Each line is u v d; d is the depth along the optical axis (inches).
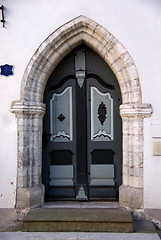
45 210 163.5
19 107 167.6
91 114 184.9
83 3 167.9
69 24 167.8
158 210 163.5
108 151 184.5
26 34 170.2
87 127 185.0
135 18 166.6
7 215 167.2
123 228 148.2
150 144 165.8
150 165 165.8
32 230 150.1
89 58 185.3
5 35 171.0
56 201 183.6
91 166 184.1
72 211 161.6
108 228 148.8
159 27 165.6
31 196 167.9
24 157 169.6
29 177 171.0
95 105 185.2
